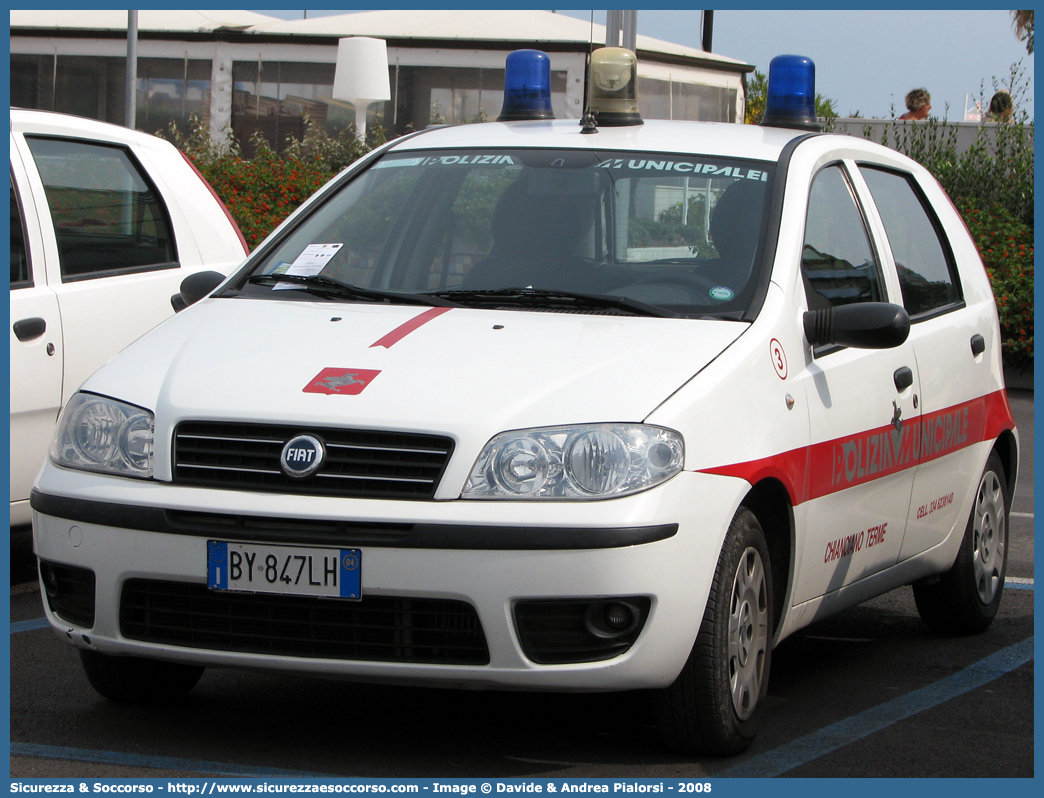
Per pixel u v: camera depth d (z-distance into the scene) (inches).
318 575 148.3
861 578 199.9
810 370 181.6
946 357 225.9
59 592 164.4
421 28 1140.5
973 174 730.2
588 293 181.0
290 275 194.4
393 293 186.7
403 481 148.6
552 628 148.0
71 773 155.1
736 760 164.6
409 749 166.2
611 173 200.5
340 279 194.2
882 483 198.8
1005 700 196.7
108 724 173.3
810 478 175.6
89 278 257.1
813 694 197.8
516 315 176.1
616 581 146.0
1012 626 247.9
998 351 252.8
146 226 274.2
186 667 183.5
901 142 803.4
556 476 148.2
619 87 225.3
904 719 185.5
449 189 205.0
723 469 156.6
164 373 165.8
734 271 183.5
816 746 171.9
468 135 222.2
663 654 150.5
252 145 1162.0
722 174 198.2
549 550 145.0
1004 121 768.3
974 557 236.4
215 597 153.0
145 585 156.6
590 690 149.2
